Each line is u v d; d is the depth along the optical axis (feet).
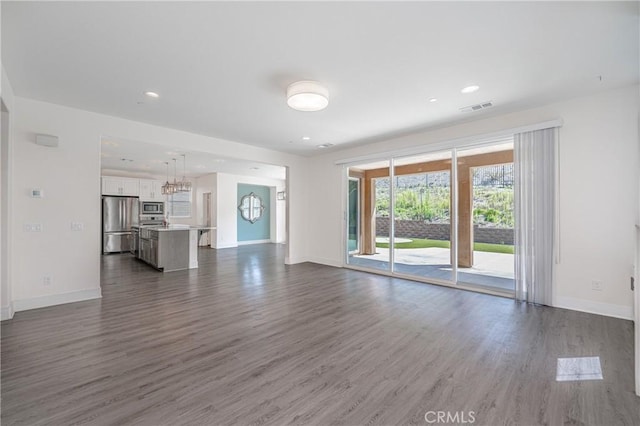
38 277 11.45
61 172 11.87
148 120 13.66
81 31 6.97
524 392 6.18
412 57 8.18
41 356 7.66
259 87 10.09
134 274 18.10
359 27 6.86
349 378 6.73
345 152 20.08
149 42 7.46
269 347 8.29
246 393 6.15
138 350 8.05
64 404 5.74
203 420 5.32
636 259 6.42
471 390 6.27
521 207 12.43
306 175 22.85
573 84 9.93
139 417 5.39
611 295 10.56
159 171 29.01
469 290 14.39
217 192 30.73
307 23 6.72
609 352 7.89
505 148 14.24
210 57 8.18
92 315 10.76
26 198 11.14
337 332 9.35
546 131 11.75
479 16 6.47
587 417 5.41
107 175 28.48
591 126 10.87
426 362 7.45
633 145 10.13
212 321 10.26
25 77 9.37
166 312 11.16
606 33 7.08
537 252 12.04
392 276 17.56
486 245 15.05
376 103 11.47
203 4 6.05
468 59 8.29
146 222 29.22
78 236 12.31
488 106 11.86
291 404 5.81
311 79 9.44
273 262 22.58
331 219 21.26
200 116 13.08
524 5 6.11
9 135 10.18
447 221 15.72
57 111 11.74
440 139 15.05
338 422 5.31
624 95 10.25
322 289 14.62
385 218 18.63
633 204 10.18
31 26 6.75
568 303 11.39
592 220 10.91
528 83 9.82
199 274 18.15
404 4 6.08
